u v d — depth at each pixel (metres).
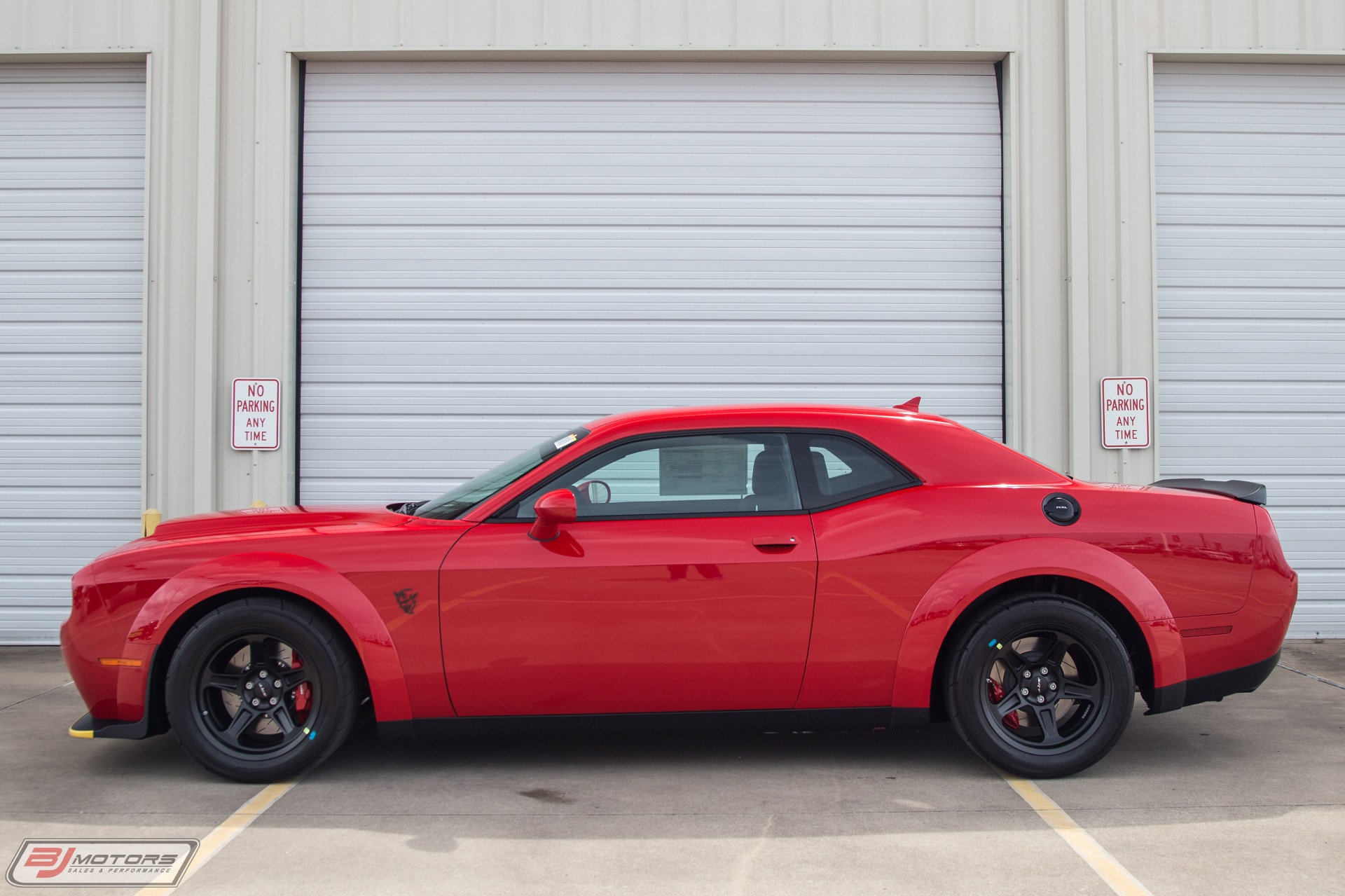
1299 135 6.76
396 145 6.63
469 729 3.46
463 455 6.57
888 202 6.70
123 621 3.44
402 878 2.68
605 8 6.53
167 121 6.36
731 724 3.51
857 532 3.49
